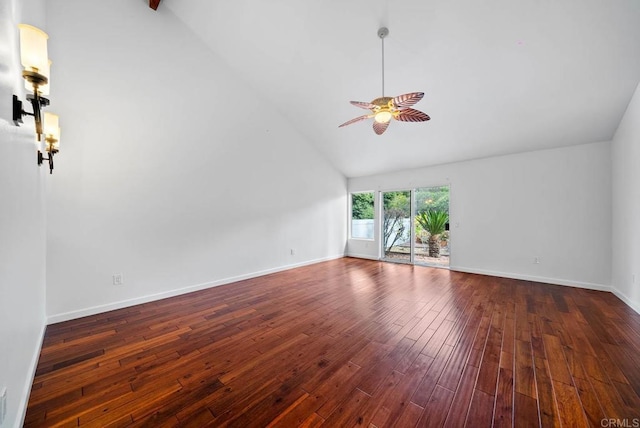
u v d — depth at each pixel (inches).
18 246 54.2
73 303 109.9
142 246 129.8
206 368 76.2
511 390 65.9
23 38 52.7
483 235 194.9
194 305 128.0
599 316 113.4
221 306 126.8
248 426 55.0
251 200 181.6
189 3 131.5
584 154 159.0
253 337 95.3
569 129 149.4
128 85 123.9
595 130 146.1
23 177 59.0
